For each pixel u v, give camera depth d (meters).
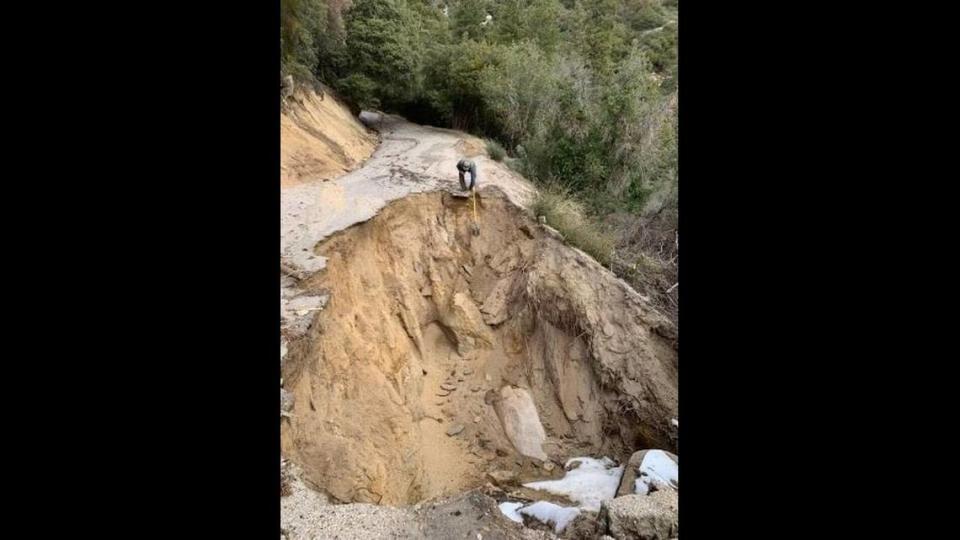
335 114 14.34
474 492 4.65
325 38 16.59
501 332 9.91
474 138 16.11
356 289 8.45
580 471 8.24
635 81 13.48
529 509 5.76
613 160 13.10
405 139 15.30
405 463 7.38
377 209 9.38
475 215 10.63
